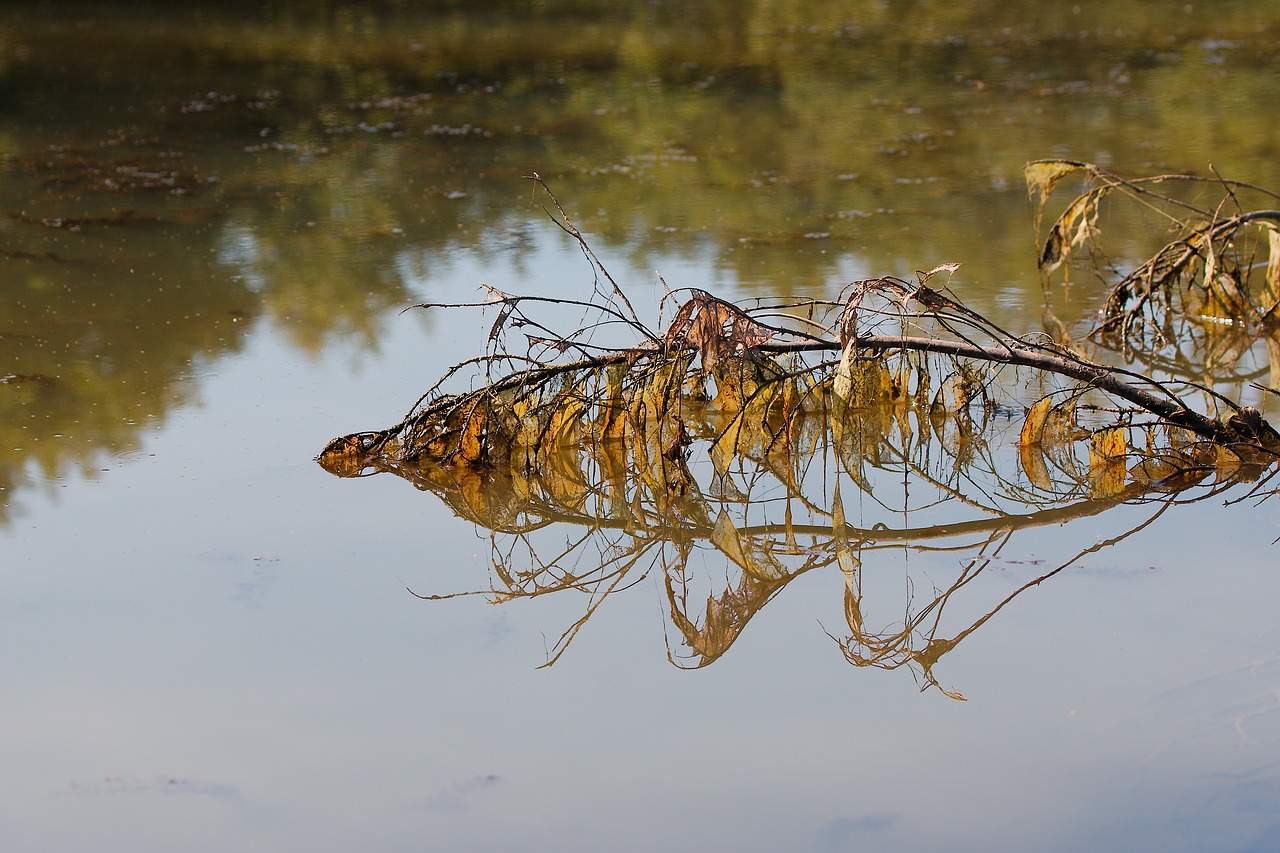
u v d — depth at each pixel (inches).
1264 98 828.6
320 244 570.3
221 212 627.8
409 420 351.3
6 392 388.2
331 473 340.8
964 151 725.3
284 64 1042.1
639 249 551.5
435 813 203.2
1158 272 462.0
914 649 252.4
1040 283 500.7
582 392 361.7
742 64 1021.2
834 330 383.2
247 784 211.0
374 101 904.9
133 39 1142.3
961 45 1085.1
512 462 353.4
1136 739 216.1
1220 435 342.3
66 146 768.9
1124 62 977.5
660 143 775.7
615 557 302.2
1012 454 359.9
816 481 346.6
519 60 1051.9
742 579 289.3
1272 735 213.9
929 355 408.8
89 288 501.4
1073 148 719.1
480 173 708.0
